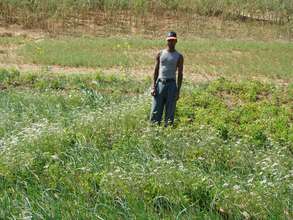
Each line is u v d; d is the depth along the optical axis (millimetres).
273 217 6805
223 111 12734
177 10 30203
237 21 30469
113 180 7305
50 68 17391
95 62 19375
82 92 14125
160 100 10953
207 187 7340
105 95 14359
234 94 15312
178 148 9156
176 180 7352
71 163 8180
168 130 9930
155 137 9359
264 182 7496
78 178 7617
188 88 15438
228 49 23656
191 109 12570
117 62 19656
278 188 7426
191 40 25859
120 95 14516
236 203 7059
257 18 31531
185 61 20812
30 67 18391
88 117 10484
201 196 7207
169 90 10875
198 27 28703
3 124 10570
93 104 13320
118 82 16266
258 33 29141
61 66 18938
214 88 15398
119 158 8547
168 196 7109
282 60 22328
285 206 7082
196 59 21297
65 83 15695
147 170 7859
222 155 9141
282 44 26281
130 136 9727
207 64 20562
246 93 15117
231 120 12281
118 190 7227
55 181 7574
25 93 13922
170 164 7969
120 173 7520
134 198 7078
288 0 32438
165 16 29453
